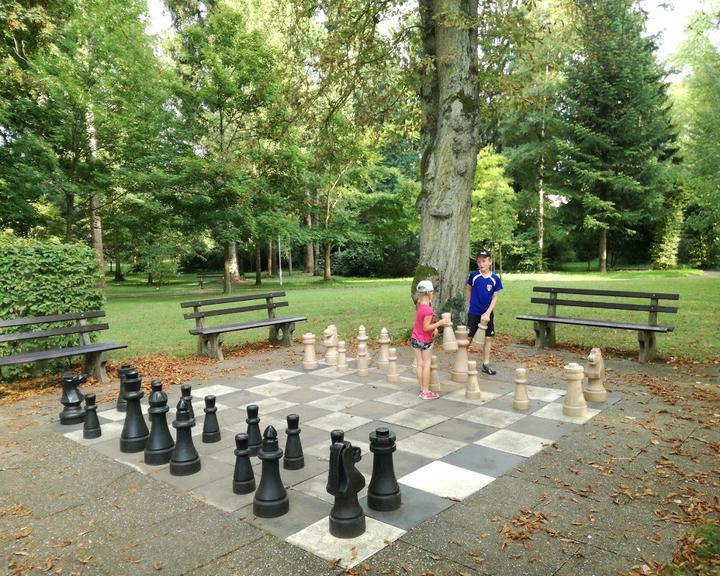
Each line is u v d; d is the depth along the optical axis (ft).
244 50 79.82
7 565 10.94
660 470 14.79
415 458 15.90
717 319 42.65
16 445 18.07
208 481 14.80
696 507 12.64
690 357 29.19
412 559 10.71
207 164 79.36
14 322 25.73
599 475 14.56
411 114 43.24
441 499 13.26
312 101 43.80
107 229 93.86
